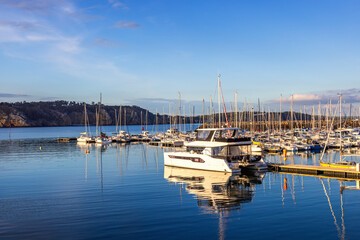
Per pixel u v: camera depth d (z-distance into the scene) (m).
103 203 25.16
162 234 18.27
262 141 80.38
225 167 38.41
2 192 29.69
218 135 42.59
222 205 24.31
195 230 18.91
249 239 17.52
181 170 42.09
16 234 18.44
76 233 18.53
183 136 102.31
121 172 41.25
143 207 23.84
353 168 39.19
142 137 114.69
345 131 100.25
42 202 25.72
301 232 18.53
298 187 30.67
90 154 66.25
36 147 87.00
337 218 21.00
